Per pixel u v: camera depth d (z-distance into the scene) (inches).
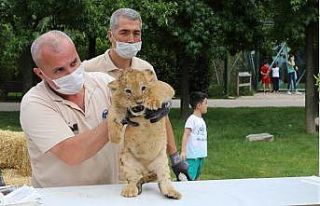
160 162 92.9
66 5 390.9
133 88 86.7
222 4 471.8
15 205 87.8
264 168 327.9
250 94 871.1
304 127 488.1
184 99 527.2
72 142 97.0
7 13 417.4
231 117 567.8
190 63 549.0
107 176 108.7
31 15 406.0
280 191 99.0
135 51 152.3
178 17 457.7
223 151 381.1
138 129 90.0
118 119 89.3
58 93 104.7
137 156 92.4
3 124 515.8
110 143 102.7
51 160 106.0
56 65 99.3
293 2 390.3
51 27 407.8
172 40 477.7
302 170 321.7
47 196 94.9
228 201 92.2
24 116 103.3
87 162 105.8
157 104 88.0
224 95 837.2
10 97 791.7
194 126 261.7
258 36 487.5
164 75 714.2
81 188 100.3
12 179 239.8
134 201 90.9
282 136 446.6
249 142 417.1
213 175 311.6
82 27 411.2
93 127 106.8
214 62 840.9
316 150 383.9
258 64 905.5
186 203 90.4
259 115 577.3
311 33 432.8
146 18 432.1
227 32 480.7
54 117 102.5
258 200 93.0
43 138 100.6
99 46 568.4
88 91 108.5
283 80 911.0
